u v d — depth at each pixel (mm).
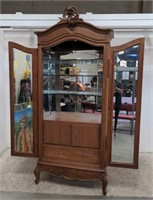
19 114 2750
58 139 2613
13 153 2801
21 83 2742
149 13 3301
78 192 2531
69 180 2795
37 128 2680
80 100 2836
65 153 2609
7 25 3252
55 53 2857
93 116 2725
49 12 4004
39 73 2568
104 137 2463
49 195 2469
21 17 3213
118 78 2551
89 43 2377
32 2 3990
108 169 3148
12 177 2855
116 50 2402
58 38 2439
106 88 2412
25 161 3367
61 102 2930
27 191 2541
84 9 3953
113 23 3104
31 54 2592
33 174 2939
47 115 2801
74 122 2545
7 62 3768
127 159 2566
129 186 2666
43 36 2496
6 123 3857
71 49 2793
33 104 2646
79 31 2373
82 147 2549
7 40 3725
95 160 2518
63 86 2898
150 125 3693
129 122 2562
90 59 2727
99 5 3916
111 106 2479
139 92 2445
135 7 3807
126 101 2570
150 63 3541
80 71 2801
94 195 2473
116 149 2590
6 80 3803
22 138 2766
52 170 2627
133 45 2375
